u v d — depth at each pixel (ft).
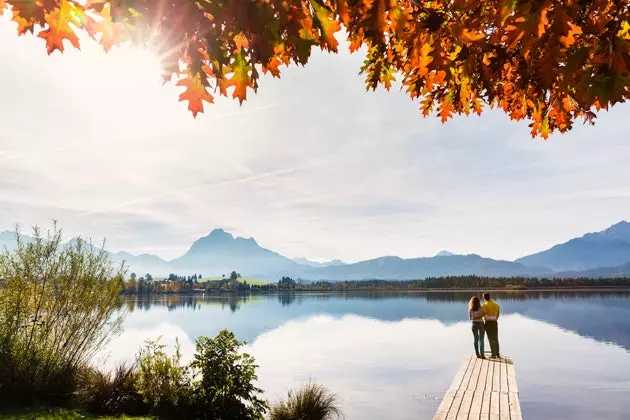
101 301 41.14
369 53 8.75
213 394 36.04
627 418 55.93
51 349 37.91
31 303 38.09
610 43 5.21
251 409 37.04
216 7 5.08
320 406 41.65
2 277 37.96
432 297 542.98
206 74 5.58
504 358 53.31
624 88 5.46
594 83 5.28
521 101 9.43
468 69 7.13
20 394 35.32
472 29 6.22
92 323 40.57
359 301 484.33
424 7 6.33
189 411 35.22
